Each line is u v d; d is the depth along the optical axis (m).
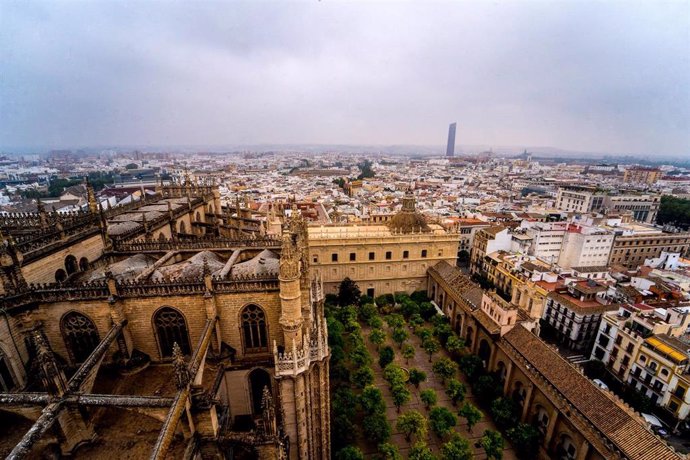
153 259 49.75
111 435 29.92
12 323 33.38
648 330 65.31
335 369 60.47
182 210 79.50
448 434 49.09
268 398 31.02
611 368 70.00
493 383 59.88
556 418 47.56
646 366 62.56
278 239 52.03
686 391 55.66
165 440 23.14
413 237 97.94
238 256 49.19
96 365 31.33
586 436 41.72
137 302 36.56
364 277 98.88
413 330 84.81
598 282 88.50
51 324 35.88
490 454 45.41
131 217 69.81
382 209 176.12
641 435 38.12
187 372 27.94
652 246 125.25
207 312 37.12
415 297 96.56
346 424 47.66
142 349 38.34
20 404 27.06
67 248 43.25
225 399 40.03
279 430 35.12
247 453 35.56
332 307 86.38
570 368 49.34
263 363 39.97
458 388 56.94
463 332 76.88
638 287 89.88
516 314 63.06
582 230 123.50
